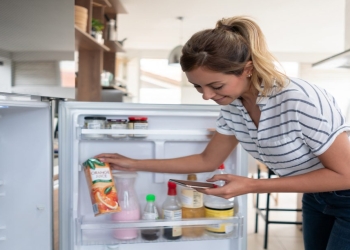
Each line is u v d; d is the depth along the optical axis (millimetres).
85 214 1242
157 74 6508
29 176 1121
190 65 844
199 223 1205
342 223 999
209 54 817
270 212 4008
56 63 1081
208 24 4512
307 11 3875
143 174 1304
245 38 871
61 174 1145
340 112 920
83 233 1229
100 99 3084
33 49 983
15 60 921
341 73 6383
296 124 879
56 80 1085
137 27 4734
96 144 1249
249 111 1014
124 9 3568
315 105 855
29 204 1129
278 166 1038
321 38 5270
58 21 1086
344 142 866
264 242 2910
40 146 1107
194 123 1302
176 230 1237
